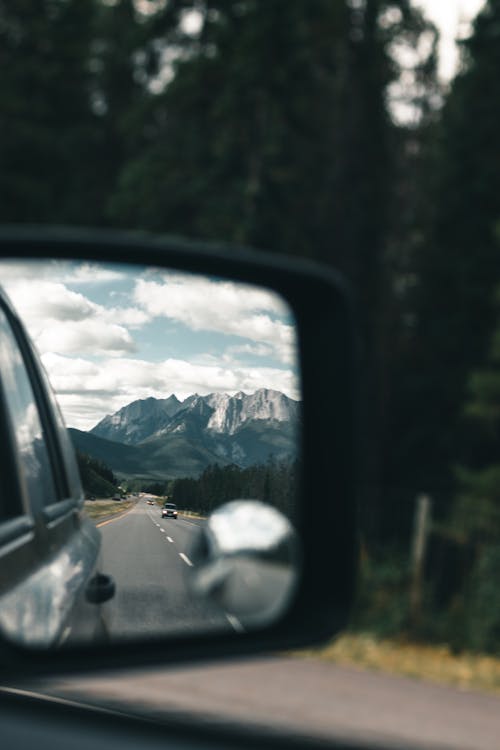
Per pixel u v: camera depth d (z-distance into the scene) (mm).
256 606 2123
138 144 28250
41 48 30469
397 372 30438
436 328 29562
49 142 29375
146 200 23703
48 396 2789
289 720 6371
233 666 8148
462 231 29453
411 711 7289
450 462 28953
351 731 6355
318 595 2250
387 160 30000
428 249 30625
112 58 32000
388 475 30359
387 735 6383
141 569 2215
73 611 2211
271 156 22828
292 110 22891
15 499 2256
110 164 31875
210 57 23703
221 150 22812
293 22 22141
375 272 29812
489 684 8938
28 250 2221
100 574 2457
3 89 28812
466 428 28375
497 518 12125
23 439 2482
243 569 2113
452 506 12469
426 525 11836
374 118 29297
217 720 5840
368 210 29281
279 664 8578
